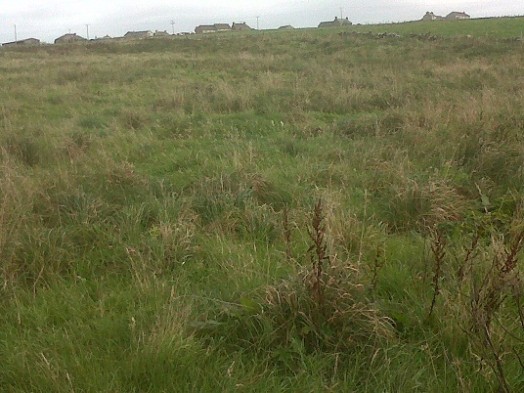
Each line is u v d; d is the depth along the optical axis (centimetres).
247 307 300
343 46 2888
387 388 248
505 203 485
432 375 257
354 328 285
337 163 637
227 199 482
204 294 332
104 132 865
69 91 1366
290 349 276
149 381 252
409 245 406
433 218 447
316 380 254
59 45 3909
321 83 1404
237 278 342
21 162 655
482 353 253
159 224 443
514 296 290
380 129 803
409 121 804
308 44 3178
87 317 314
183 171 638
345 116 1043
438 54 2262
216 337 292
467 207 478
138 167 669
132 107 1098
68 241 407
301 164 614
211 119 970
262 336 283
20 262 375
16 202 448
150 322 298
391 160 630
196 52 3062
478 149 615
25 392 247
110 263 396
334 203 455
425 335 281
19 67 2022
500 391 236
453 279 326
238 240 430
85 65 2048
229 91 1215
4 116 944
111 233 427
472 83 1345
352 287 301
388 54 2394
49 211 461
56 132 827
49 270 371
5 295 336
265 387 248
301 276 305
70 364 260
